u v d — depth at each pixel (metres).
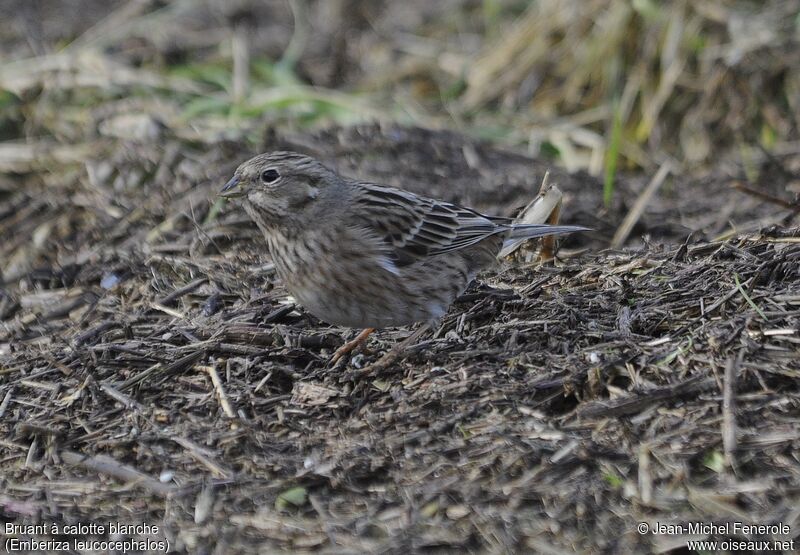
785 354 10.03
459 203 15.24
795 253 11.49
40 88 18.20
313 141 16.62
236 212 14.44
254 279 12.91
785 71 18.08
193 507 9.33
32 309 13.06
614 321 11.04
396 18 23.58
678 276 11.67
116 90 18.00
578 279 12.09
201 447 9.97
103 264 13.76
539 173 16.39
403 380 10.54
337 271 10.66
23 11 23.33
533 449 9.39
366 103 18.62
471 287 12.05
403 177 15.91
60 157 16.42
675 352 10.23
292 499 9.26
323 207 10.68
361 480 9.38
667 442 9.34
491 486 9.14
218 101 17.78
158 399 10.66
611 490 8.98
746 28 18.61
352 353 11.14
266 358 11.05
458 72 20.69
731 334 10.27
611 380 10.12
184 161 15.84
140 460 9.93
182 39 21.78
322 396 10.43
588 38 19.73
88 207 15.08
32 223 15.00
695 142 17.91
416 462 9.48
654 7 19.05
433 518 8.91
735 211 14.96
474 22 22.80
